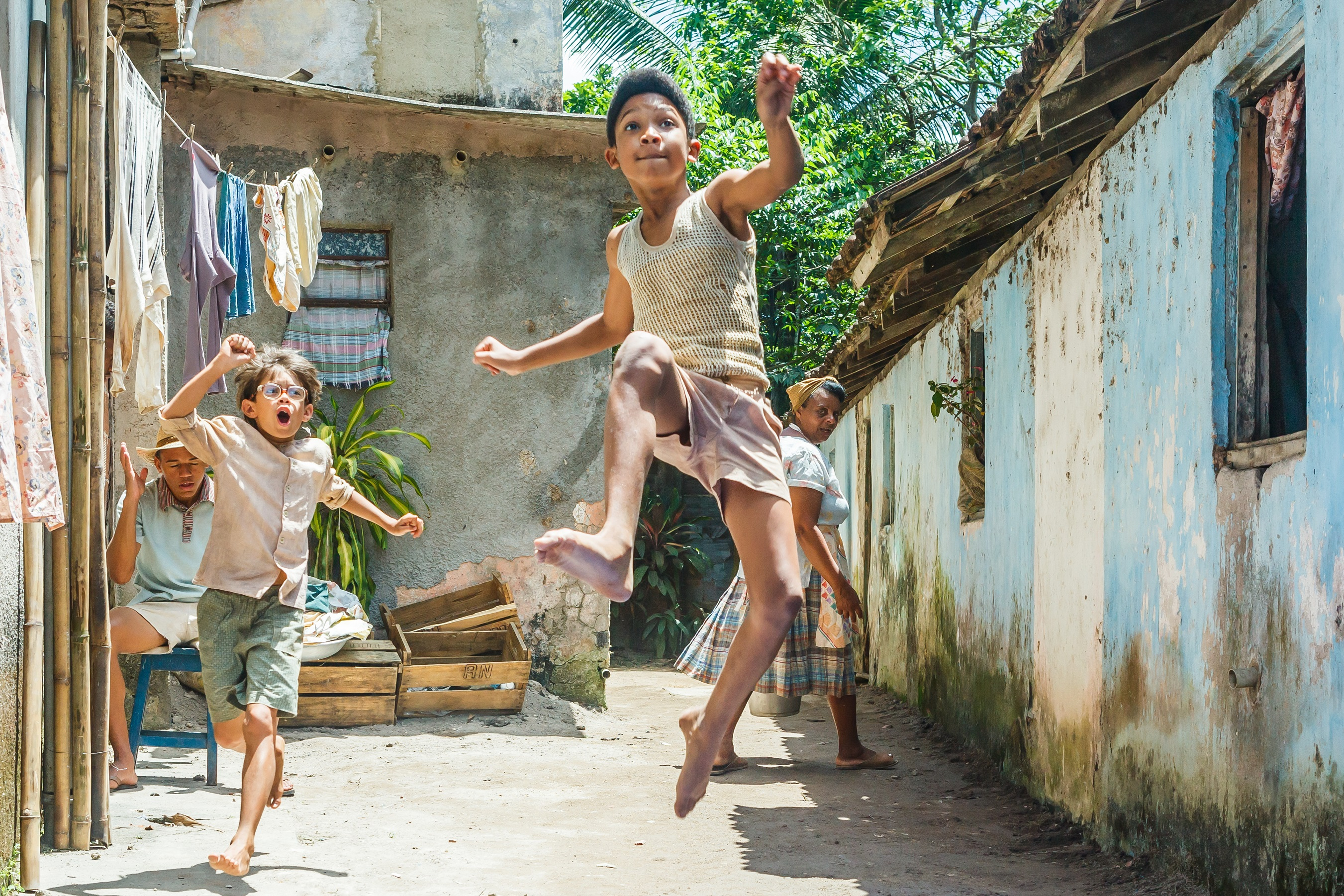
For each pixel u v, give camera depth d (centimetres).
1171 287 454
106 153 538
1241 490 392
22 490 313
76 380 440
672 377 224
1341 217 328
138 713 575
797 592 232
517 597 892
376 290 900
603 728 828
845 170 1778
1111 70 472
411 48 930
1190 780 429
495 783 623
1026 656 649
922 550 981
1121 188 511
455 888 415
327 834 492
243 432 446
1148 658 471
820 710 988
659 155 245
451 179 907
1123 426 504
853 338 1016
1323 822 332
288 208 746
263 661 431
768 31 1908
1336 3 331
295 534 444
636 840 504
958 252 759
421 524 492
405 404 893
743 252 247
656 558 1605
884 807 592
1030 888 443
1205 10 431
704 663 684
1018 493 676
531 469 902
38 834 386
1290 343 427
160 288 611
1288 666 356
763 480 234
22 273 314
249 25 914
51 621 459
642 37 1891
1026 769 638
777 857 479
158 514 605
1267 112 405
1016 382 685
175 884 399
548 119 873
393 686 777
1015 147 551
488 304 907
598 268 922
